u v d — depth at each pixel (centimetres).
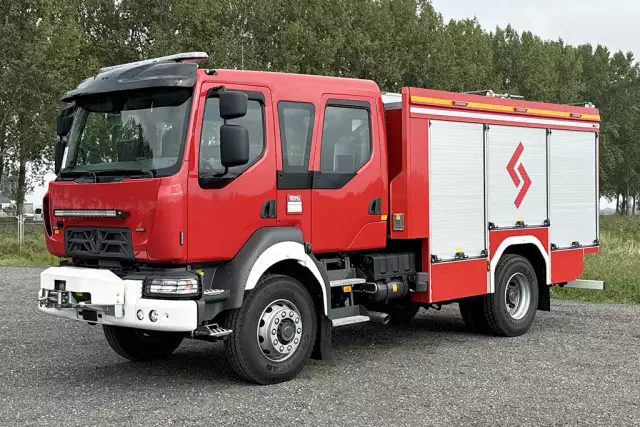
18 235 2372
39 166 4475
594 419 570
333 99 755
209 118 650
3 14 3656
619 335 951
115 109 679
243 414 584
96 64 3856
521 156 971
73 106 721
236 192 663
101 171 668
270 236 680
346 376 720
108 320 639
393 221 818
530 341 912
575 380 699
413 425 553
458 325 1048
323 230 738
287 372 693
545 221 1009
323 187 739
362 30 4106
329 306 733
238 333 664
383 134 805
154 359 810
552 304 1243
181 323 609
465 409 597
